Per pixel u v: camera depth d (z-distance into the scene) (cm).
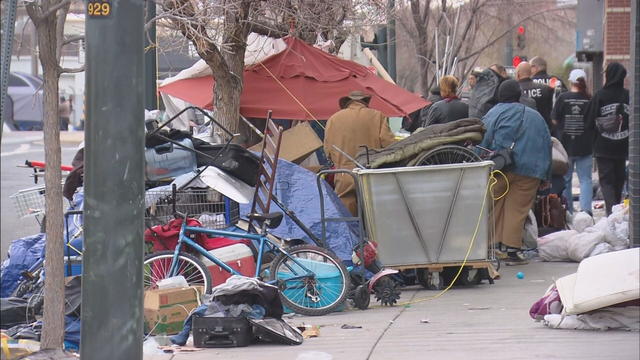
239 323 2972
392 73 8325
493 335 2992
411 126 6719
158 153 3784
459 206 3944
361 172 3912
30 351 2909
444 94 5100
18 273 3988
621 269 2989
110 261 1809
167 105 6231
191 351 2939
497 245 4534
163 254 3500
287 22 5506
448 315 3409
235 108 4822
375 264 3822
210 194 3894
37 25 2609
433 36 10050
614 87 5544
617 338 2870
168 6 3816
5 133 15062
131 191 1811
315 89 5447
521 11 13175
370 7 6138
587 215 4919
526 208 4500
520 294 3812
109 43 1777
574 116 5703
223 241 3675
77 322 3122
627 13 10562
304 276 3516
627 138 5509
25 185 8575
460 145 4041
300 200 4056
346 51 8562
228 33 4647
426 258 3950
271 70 5497
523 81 5756
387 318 3400
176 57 6881
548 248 4734
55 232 2755
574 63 16462
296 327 3212
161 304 3216
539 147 4444
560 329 3034
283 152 4812
